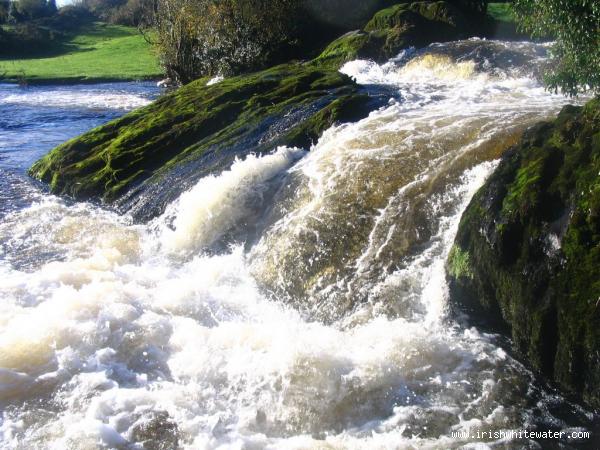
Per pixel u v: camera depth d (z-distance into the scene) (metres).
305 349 5.58
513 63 13.32
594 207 5.11
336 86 12.36
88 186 11.08
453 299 5.97
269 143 9.91
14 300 7.02
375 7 20.23
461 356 5.41
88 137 12.52
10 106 21.89
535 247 5.40
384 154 7.91
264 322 6.44
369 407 5.01
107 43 50.34
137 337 6.16
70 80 30.36
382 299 6.27
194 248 8.36
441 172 7.19
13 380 5.59
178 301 6.92
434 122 8.58
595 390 4.75
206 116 11.85
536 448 4.44
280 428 4.96
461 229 6.09
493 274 5.66
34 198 11.10
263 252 7.60
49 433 4.93
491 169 6.76
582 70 5.89
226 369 5.60
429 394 5.05
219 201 8.45
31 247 8.80
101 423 4.96
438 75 14.21
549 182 5.62
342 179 7.78
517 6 6.25
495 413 4.80
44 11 67.56
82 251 8.66
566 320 4.98
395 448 4.52
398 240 6.73
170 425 4.96
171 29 22.66
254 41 19.19
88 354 5.96
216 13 19.55
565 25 5.71
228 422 5.00
